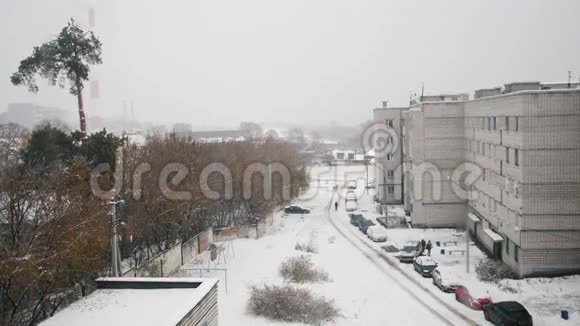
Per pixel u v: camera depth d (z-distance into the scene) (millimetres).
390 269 38594
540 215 34125
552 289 31562
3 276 20219
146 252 39625
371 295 31875
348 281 35188
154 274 31328
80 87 45406
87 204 26719
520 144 34469
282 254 42562
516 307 25422
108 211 28250
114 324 16438
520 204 34562
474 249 44000
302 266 35969
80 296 25172
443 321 27141
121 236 32312
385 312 28625
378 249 45188
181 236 41406
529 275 34281
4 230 23766
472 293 31156
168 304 18125
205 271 36500
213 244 43688
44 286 23422
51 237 23422
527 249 34188
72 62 44312
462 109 51312
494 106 40625
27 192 24156
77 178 29609
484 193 43938
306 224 59438
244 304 29375
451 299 30828
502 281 33719
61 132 42625
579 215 33875
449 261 39750
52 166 33219
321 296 30641
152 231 39469
